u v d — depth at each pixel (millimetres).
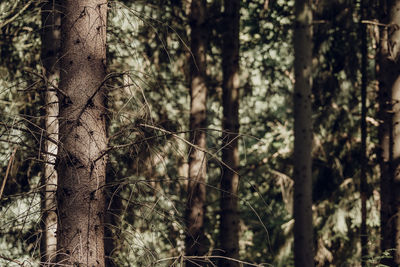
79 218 3918
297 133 9828
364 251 10789
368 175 12945
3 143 6336
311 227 9781
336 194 12938
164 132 3791
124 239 4020
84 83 3998
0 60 9758
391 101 8320
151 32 10750
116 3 4301
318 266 12812
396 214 8250
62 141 3957
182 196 11320
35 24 9445
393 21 8273
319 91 12883
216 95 12773
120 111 3721
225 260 9578
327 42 12664
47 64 7953
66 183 3936
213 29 12430
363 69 11648
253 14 13086
